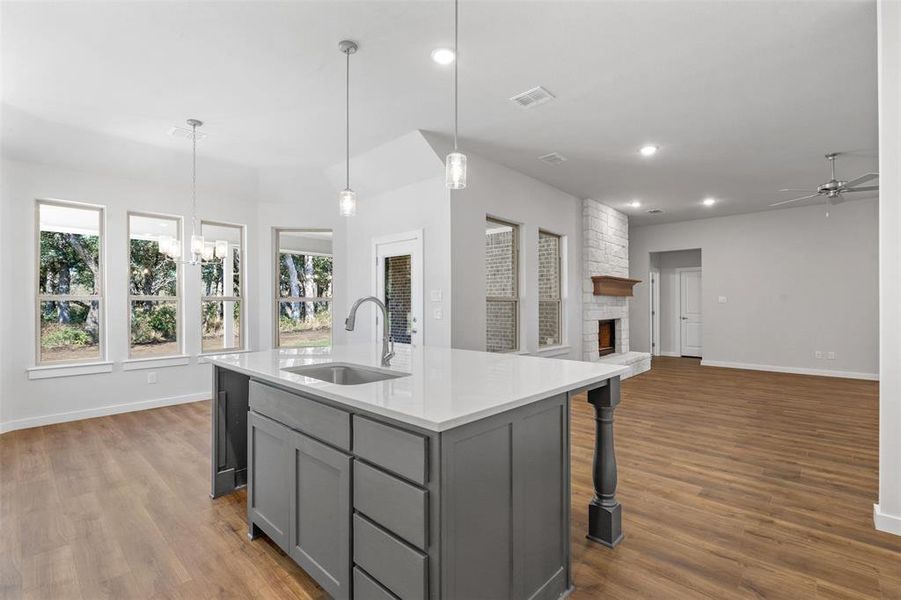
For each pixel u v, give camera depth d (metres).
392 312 5.01
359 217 5.42
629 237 8.77
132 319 4.75
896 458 2.16
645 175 5.18
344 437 1.56
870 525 2.23
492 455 1.44
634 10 2.24
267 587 1.79
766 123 3.68
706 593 1.72
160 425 4.08
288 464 1.86
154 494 2.64
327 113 3.49
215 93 3.15
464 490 1.33
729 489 2.66
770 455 3.24
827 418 4.25
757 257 7.31
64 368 4.19
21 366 3.99
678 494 2.60
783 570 1.87
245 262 5.42
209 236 5.55
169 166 4.57
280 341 5.97
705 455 3.24
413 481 1.31
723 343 7.62
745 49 2.60
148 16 2.28
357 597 1.50
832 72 2.86
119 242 4.54
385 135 3.98
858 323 6.49
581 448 3.46
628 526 2.24
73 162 4.17
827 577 1.81
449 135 3.98
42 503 2.51
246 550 2.05
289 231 5.72
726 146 4.22
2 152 3.85
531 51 2.61
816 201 6.54
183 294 4.99
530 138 4.02
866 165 4.79
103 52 2.62
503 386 1.69
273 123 3.70
